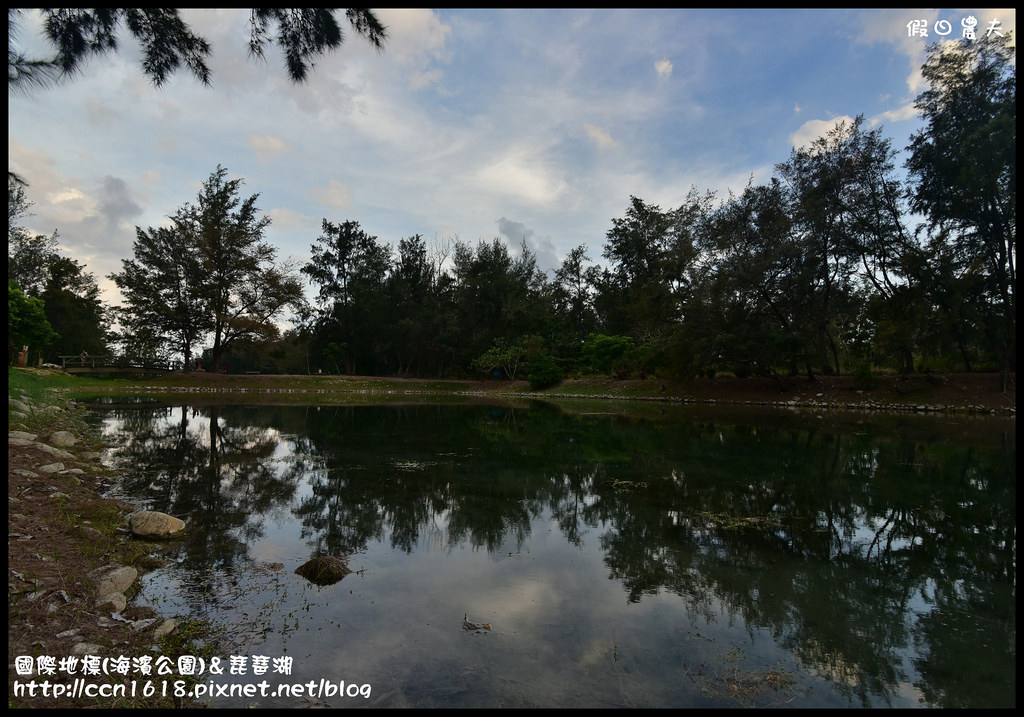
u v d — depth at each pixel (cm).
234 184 3919
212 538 570
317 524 635
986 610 436
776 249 2527
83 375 3494
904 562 539
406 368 5025
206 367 6066
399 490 812
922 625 409
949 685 333
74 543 484
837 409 2405
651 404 2880
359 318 4603
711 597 454
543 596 449
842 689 327
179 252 3725
